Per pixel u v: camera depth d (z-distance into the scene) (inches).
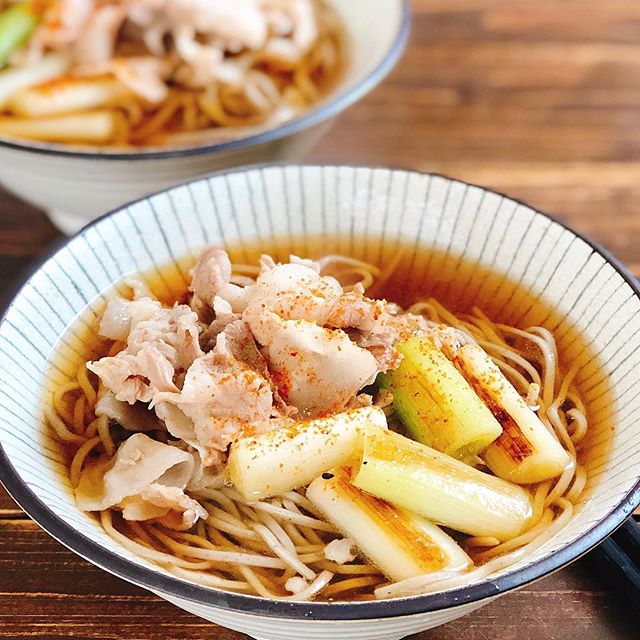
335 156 23.9
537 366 17.6
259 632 15.0
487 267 18.4
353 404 16.4
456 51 27.8
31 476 15.2
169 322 16.8
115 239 17.9
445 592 13.7
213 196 18.5
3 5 23.9
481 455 16.4
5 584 16.4
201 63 23.9
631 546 16.2
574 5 29.7
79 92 23.3
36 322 16.8
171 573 15.1
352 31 25.5
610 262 17.1
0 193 23.2
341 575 15.7
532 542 15.4
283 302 16.4
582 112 25.4
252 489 15.6
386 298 18.7
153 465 15.8
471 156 24.0
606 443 16.1
